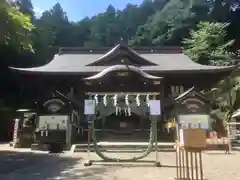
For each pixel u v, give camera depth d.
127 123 22.97
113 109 17.03
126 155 14.29
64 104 17.27
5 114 27.33
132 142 18.56
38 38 40.25
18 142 17.56
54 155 14.09
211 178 8.48
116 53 25.98
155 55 30.44
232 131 18.84
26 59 36.47
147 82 23.22
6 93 33.38
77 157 13.41
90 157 13.35
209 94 27.95
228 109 25.44
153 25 55.09
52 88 25.22
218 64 32.25
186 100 18.05
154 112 11.71
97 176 8.89
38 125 16.97
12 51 32.25
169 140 19.86
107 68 23.36
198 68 24.45
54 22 64.38
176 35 48.28
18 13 13.52
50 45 49.44
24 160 12.40
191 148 7.29
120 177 8.72
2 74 33.38
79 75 24.64
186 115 17.80
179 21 48.66
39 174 9.29
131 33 70.19
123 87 23.64
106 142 18.55
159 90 24.11
